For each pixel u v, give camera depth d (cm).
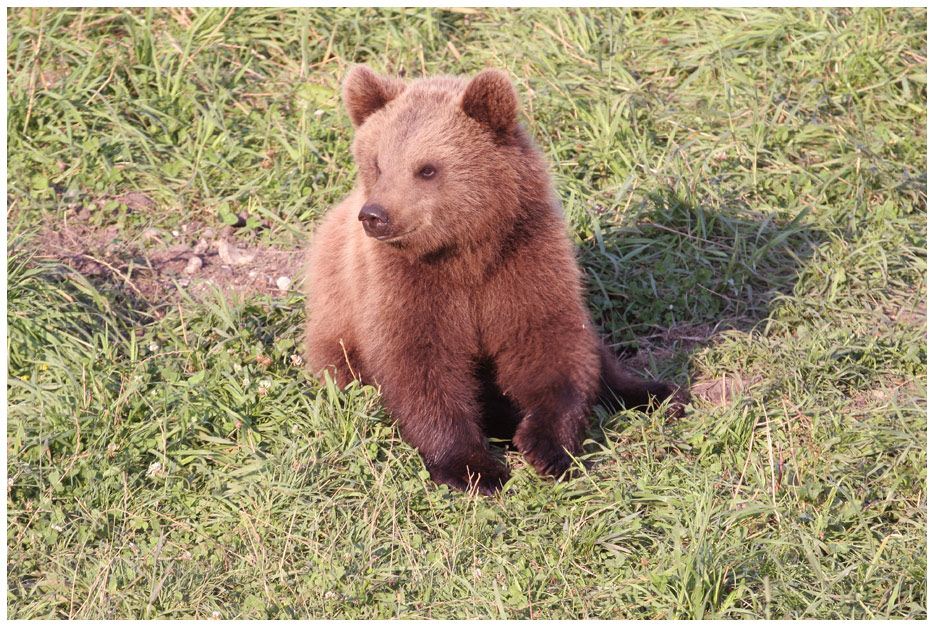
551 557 827
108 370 1037
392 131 923
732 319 1188
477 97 917
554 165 1370
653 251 1277
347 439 956
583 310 981
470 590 792
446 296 955
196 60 1536
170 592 795
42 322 1092
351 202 1075
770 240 1272
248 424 974
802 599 768
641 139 1398
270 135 1433
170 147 1420
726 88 1462
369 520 866
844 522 859
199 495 911
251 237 1316
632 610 772
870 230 1277
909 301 1185
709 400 1049
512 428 1062
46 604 788
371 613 777
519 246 950
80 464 920
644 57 1592
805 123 1438
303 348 1117
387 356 959
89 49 1530
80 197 1341
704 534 797
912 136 1438
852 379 1050
